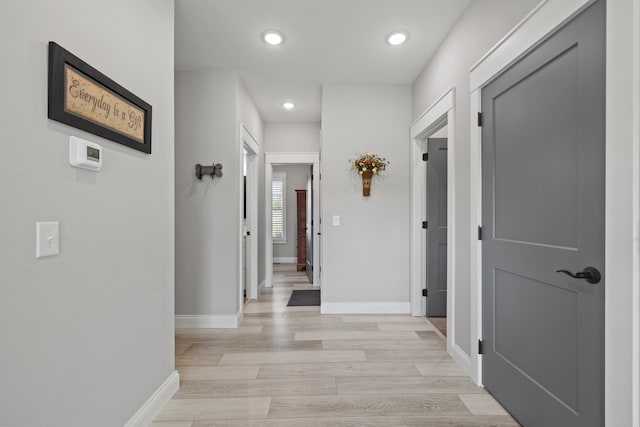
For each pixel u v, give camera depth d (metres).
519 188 1.71
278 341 2.87
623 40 1.09
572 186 1.35
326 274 3.63
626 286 1.09
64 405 1.15
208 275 3.24
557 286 1.44
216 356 2.56
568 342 1.38
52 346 1.10
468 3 2.23
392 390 2.05
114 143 1.44
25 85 1.00
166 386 1.91
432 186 3.52
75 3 1.21
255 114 4.22
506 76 1.80
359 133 3.60
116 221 1.45
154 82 1.80
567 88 1.37
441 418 1.77
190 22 2.46
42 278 1.06
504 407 1.86
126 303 1.53
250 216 4.35
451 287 2.53
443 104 2.65
